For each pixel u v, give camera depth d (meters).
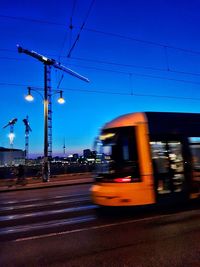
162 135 9.70
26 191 20.22
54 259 5.64
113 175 9.14
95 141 10.09
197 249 5.75
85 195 14.83
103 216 9.12
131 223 8.05
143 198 8.95
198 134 10.63
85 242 6.57
